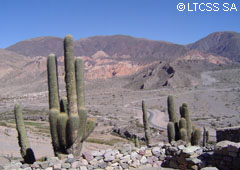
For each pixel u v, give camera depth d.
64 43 9.55
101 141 30.75
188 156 8.81
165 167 9.60
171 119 12.23
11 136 28.30
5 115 61.84
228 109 64.00
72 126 9.17
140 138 32.34
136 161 9.62
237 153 7.39
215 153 8.02
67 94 9.44
